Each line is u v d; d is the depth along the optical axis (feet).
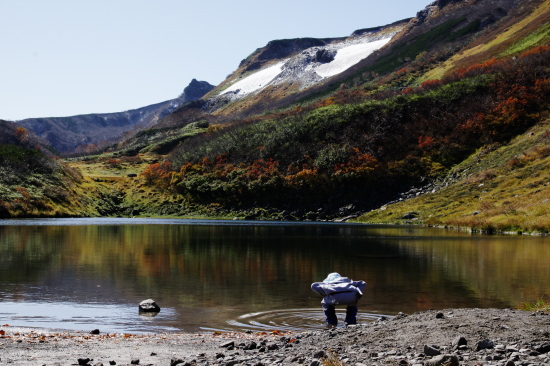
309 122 389.39
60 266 85.35
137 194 379.55
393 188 306.14
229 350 34.99
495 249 114.62
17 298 57.82
